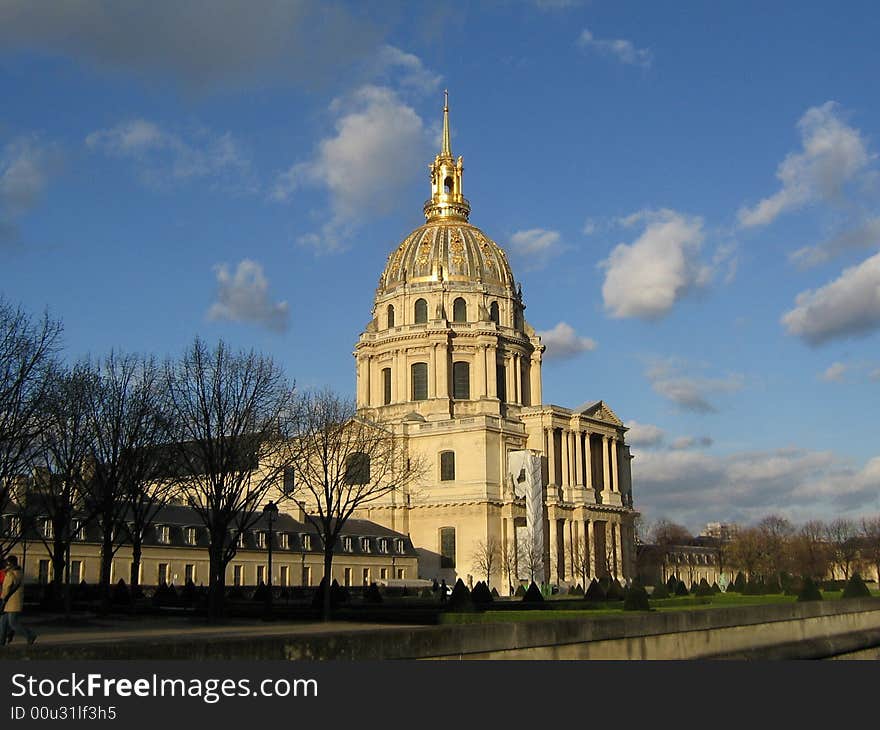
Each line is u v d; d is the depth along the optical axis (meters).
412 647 28.55
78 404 68.25
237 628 56.16
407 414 163.12
